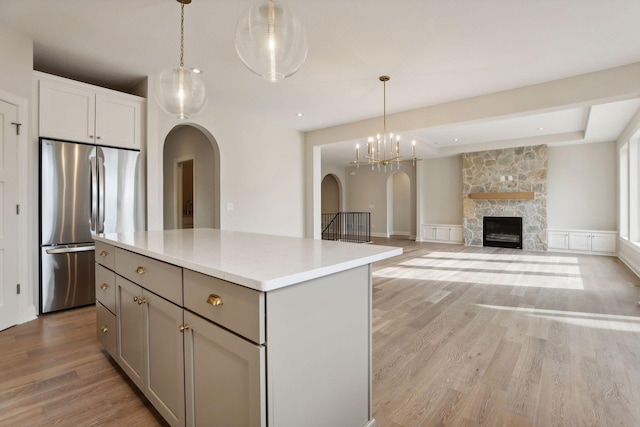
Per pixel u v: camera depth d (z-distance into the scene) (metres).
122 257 1.88
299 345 1.14
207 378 1.22
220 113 4.79
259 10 1.57
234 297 1.08
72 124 3.18
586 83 3.50
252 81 3.77
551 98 3.71
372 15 2.47
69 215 3.17
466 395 1.83
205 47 2.99
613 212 6.90
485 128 6.31
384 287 4.25
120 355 1.93
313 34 2.75
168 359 1.45
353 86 3.90
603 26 2.61
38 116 2.98
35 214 3.01
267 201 5.54
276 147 5.70
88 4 2.34
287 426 1.10
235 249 1.60
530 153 7.66
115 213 3.46
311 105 4.66
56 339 2.52
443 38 2.81
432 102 4.48
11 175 2.74
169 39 2.85
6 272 2.72
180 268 1.35
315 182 6.21
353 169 11.65
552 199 7.58
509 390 1.88
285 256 1.39
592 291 4.04
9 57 2.69
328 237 10.69
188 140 5.85
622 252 6.24
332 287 1.29
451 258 6.57
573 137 6.70
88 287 3.33
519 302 3.59
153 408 1.70
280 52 1.61
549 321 3.00
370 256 1.42
